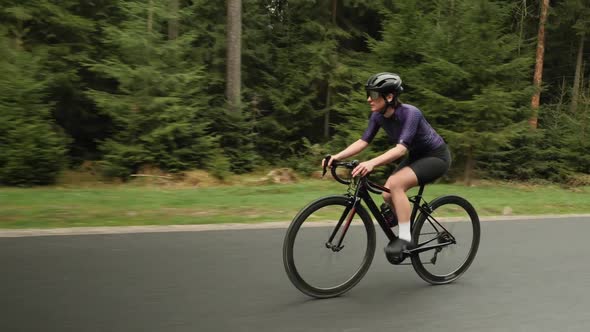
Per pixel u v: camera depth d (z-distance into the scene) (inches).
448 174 549.0
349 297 142.7
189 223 239.6
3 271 149.6
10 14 527.5
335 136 625.9
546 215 300.4
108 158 514.6
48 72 544.1
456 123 521.0
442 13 558.9
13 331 109.5
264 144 764.6
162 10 543.5
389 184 145.6
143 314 122.5
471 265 180.2
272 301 136.0
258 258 175.5
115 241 189.6
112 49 582.2
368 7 760.3
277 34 826.2
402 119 141.9
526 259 190.4
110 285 141.9
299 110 775.1
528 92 524.7
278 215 271.9
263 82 796.0
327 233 140.5
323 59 752.3
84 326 113.8
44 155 445.4
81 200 293.0
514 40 530.9
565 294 152.2
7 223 220.7
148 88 526.0
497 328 125.0
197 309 127.5
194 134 559.8
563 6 794.8
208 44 756.6
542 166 653.9
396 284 156.3
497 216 290.2
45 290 135.5
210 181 516.4
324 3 789.9
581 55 846.5
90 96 527.8
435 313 133.1
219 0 753.0
